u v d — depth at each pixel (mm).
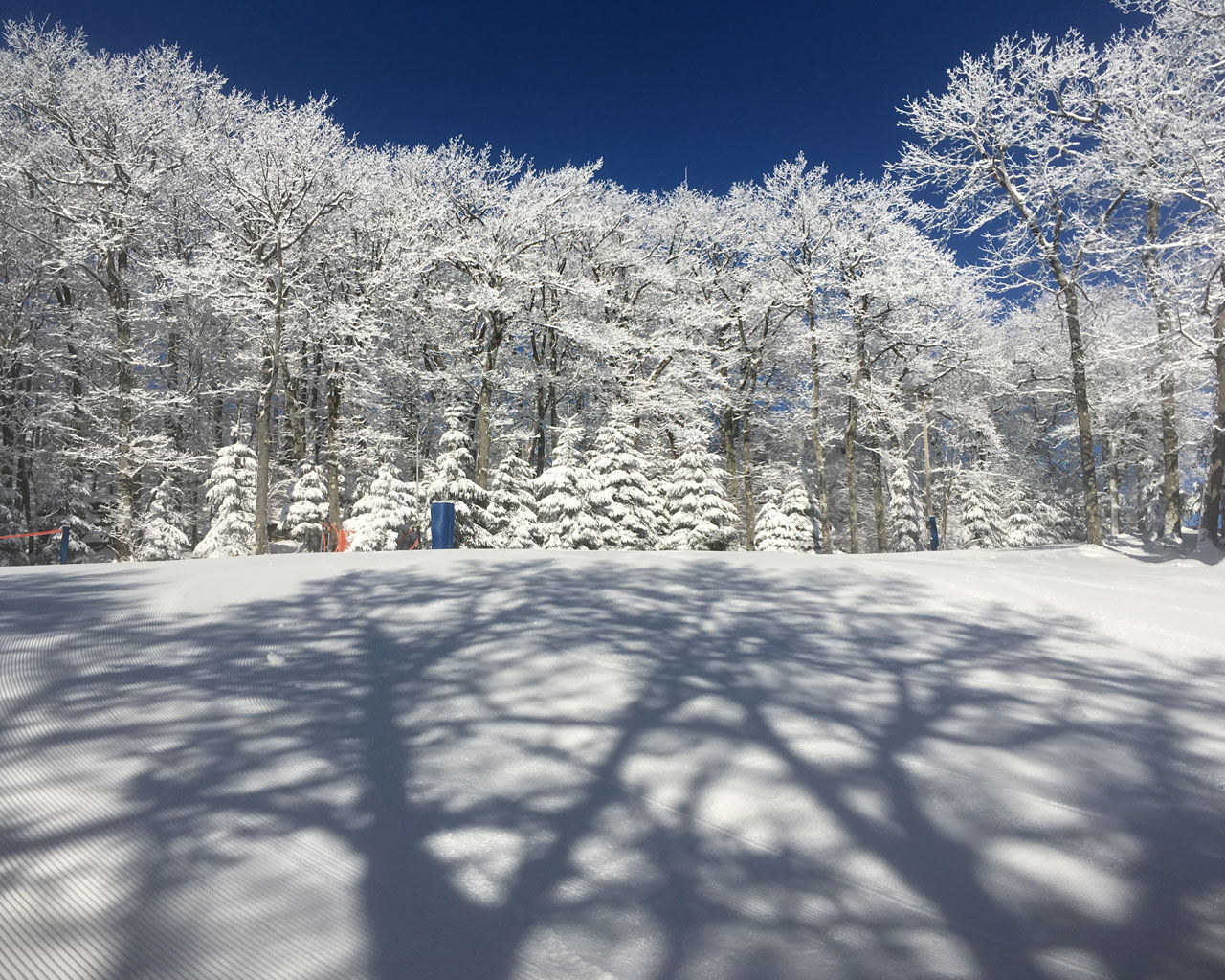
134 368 21297
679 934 1652
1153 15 13547
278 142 21219
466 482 19672
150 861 1900
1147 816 2312
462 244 23266
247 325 20594
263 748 2676
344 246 23984
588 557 8773
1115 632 5062
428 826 2129
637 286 29719
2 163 19469
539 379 27547
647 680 3623
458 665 3824
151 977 1477
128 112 20547
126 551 20078
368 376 23250
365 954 1558
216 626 4598
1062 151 14805
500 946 1598
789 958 1573
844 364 24953
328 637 4359
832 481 41219
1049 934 1688
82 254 19266
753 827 2176
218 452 22891
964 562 9773
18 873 1839
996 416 39094
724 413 29125
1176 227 13625
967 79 16016
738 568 7961
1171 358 14039
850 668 3979
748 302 27906
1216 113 12289
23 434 23438
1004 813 2311
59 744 2684
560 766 2586
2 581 6336
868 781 2518
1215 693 3668
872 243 25484
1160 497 33750
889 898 1827
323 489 22766
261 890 1785
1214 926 1729
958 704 3389
